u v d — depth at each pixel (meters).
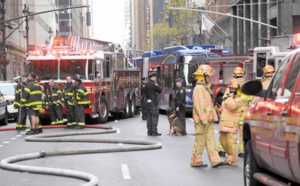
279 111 8.63
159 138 22.22
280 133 8.51
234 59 31.53
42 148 19.52
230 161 14.63
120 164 15.28
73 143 21.11
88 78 29.17
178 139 21.77
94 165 15.20
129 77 36.03
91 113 29.33
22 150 19.06
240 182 12.29
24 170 14.32
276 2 57.22
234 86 14.78
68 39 30.84
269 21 61.25
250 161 10.12
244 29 72.00
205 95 14.16
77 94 26.78
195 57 33.25
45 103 28.06
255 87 9.62
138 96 38.34
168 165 15.01
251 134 10.03
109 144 20.55
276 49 28.55
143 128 27.45
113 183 12.45
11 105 33.12
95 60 29.55
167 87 37.06
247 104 14.48
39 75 29.38
